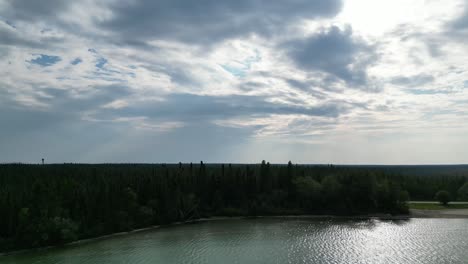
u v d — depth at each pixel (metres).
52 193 127.00
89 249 108.19
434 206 189.62
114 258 97.31
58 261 95.44
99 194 136.62
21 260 97.06
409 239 117.38
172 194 163.12
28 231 111.25
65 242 116.31
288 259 94.75
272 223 154.25
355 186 184.12
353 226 144.25
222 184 186.50
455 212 173.62
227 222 158.38
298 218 168.38
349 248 105.94
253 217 172.25
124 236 127.94
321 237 122.12
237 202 183.62
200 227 145.62
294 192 191.12
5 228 113.88
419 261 92.25
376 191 179.88
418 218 163.25
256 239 119.88
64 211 124.62
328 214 176.25
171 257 97.62
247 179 192.38
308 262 92.06
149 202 156.25
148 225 147.88
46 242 112.69
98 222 132.12
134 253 102.25
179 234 130.38
